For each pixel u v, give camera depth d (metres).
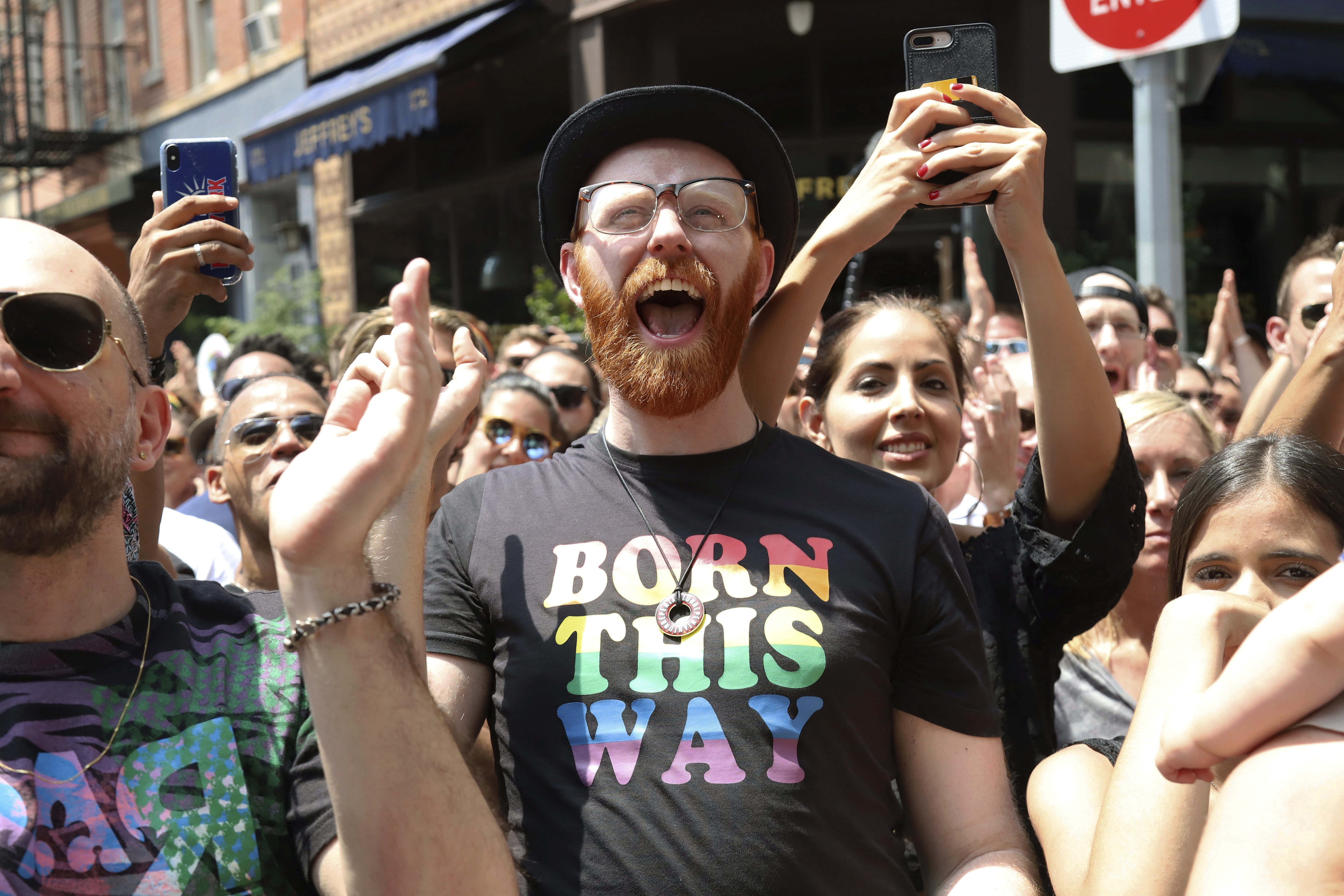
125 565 1.54
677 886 1.51
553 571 1.70
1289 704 1.24
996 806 1.66
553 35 7.79
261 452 2.97
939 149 1.97
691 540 1.71
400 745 1.35
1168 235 3.63
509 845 1.61
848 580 1.67
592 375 4.67
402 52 9.06
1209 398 3.97
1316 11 7.07
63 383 1.44
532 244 8.64
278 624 1.58
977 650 1.73
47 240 1.51
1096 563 2.03
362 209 10.27
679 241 1.75
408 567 1.47
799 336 2.05
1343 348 2.17
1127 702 2.49
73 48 15.10
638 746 1.58
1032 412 3.46
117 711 1.45
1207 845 1.25
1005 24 7.03
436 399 1.44
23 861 1.35
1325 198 7.91
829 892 1.54
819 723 1.59
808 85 7.37
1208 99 7.64
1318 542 1.79
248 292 11.92
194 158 2.32
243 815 1.45
